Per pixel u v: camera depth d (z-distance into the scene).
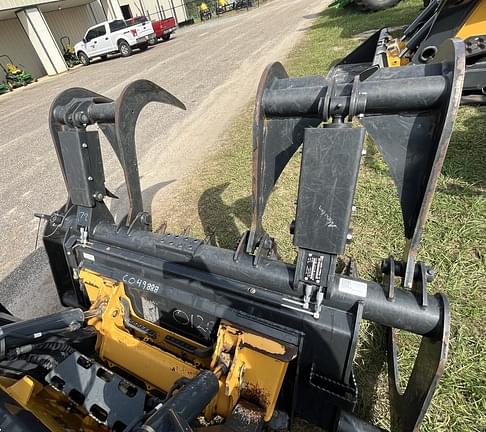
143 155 5.27
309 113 1.13
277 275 1.32
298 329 1.27
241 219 3.29
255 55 10.36
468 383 1.68
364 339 1.97
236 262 1.40
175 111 7.00
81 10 21.95
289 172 3.95
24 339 1.27
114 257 1.70
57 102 1.67
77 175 1.74
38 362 1.42
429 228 2.63
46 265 3.11
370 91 1.02
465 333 1.90
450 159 3.37
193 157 4.87
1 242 3.61
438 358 1.02
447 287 2.17
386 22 9.23
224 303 1.43
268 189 1.33
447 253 2.41
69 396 1.28
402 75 1.05
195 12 32.38
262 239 1.43
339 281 1.26
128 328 1.71
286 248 2.81
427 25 3.97
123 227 1.75
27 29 17.11
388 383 1.72
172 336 1.64
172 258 1.56
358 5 11.22
